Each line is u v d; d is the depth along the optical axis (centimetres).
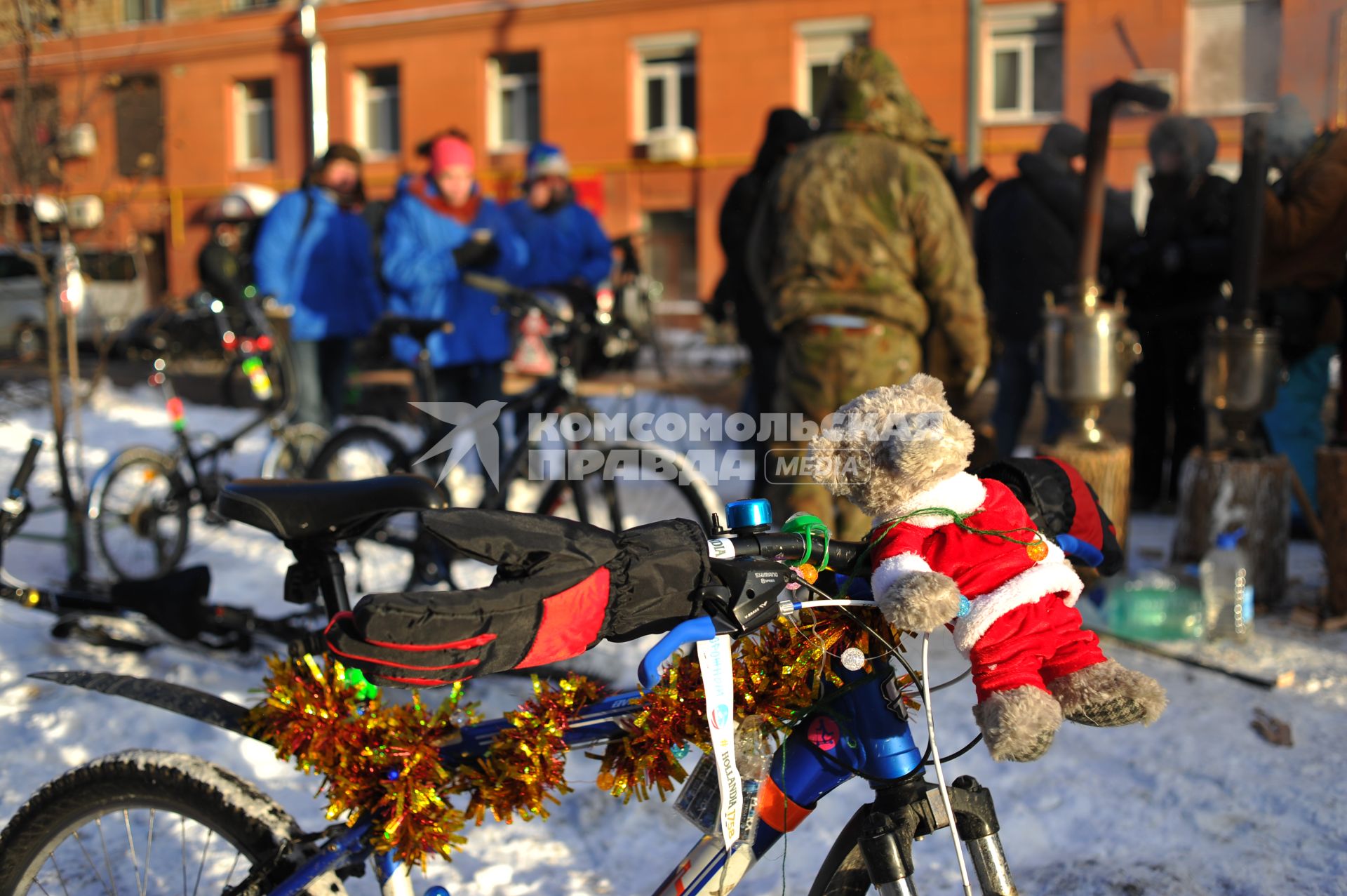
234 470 777
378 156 2494
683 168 2272
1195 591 443
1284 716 362
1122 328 469
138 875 218
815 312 412
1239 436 496
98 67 2545
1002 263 659
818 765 189
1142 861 281
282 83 2514
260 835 196
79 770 212
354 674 187
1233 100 1425
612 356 790
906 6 2069
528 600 166
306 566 235
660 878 280
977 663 171
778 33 2169
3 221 519
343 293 663
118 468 518
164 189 2594
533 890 274
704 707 180
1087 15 1820
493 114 2408
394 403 1106
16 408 1048
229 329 988
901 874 175
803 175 419
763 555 182
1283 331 570
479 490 537
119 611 396
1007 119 2020
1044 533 194
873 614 186
